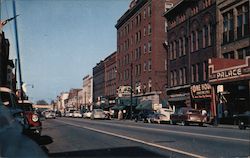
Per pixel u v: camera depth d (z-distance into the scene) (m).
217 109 38.44
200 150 11.84
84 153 11.43
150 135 18.33
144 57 66.56
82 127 27.36
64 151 12.07
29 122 13.15
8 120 4.66
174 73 53.88
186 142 14.55
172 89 53.19
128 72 75.56
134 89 71.44
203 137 16.80
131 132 20.75
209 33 43.22
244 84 34.66
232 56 38.66
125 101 69.81
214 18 41.75
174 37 53.69
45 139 16.73
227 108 37.53
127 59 76.69
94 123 36.50
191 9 48.28
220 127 29.89
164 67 62.44
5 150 3.61
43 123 37.06
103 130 22.92
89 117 68.25
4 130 4.14
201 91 43.09
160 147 12.80
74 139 16.67
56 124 34.25
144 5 67.06
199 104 44.75
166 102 56.22
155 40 62.47
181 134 18.91
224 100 37.69
